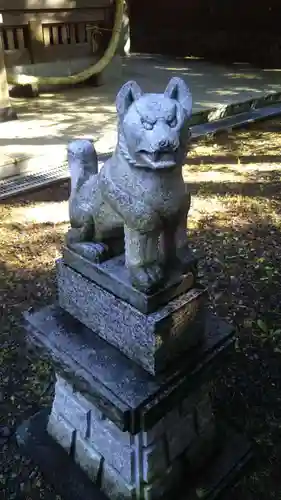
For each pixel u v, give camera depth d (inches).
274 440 84.8
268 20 381.4
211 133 242.1
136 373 62.7
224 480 75.0
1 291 125.1
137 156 49.8
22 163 186.1
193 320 64.7
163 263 60.8
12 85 281.1
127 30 440.5
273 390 95.0
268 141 238.8
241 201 173.9
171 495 72.1
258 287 127.0
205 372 67.6
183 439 71.7
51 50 281.1
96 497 72.8
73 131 221.1
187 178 193.5
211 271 133.8
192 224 158.4
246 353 104.0
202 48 431.8
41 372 100.3
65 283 71.3
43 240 148.3
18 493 76.6
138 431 61.1
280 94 301.6
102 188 55.9
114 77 326.0
